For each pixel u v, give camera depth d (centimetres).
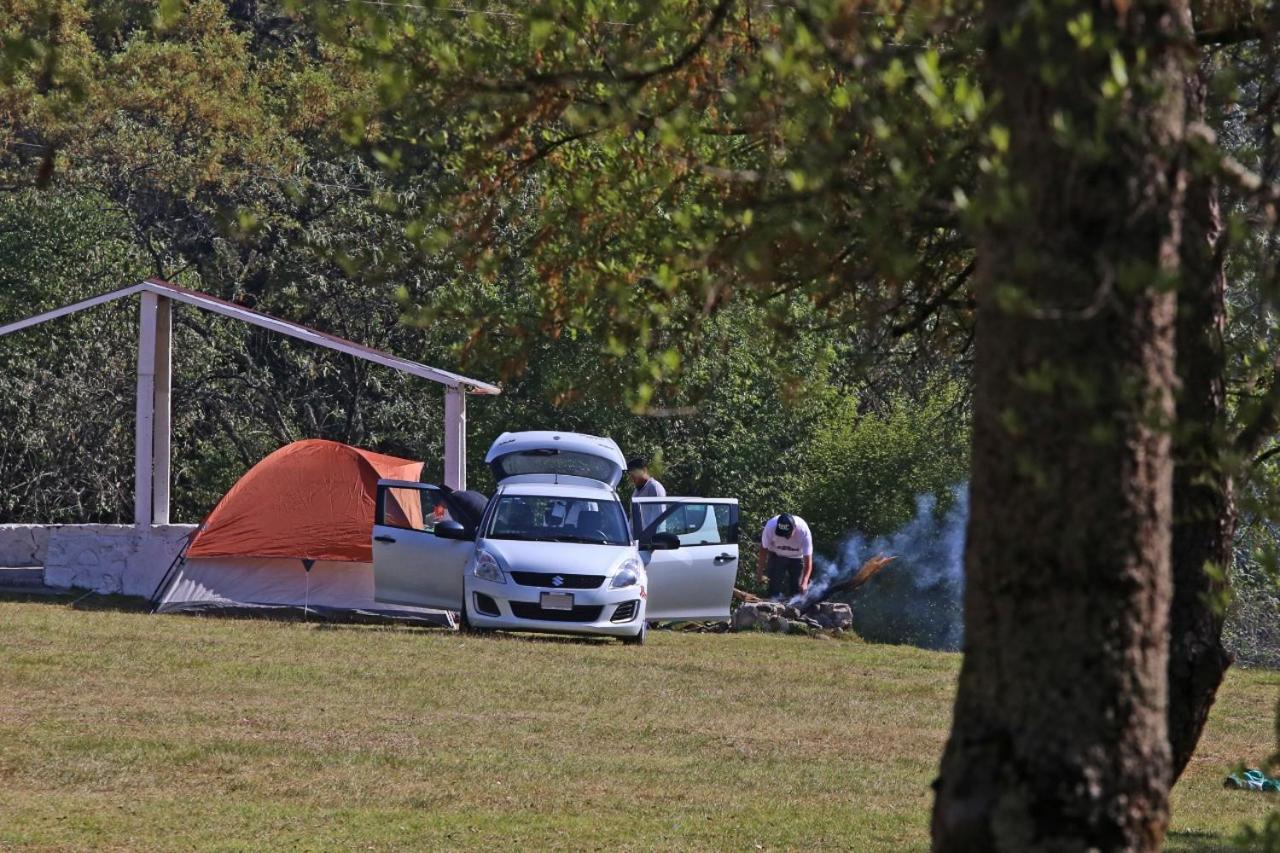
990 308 1509
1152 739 1511
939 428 12650
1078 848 1491
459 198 2462
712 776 3962
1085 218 1451
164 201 13538
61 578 7538
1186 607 2356
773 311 2381
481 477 12175
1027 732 1506
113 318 12375
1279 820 1669
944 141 1930
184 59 12938
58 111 2053
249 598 7106
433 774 3797
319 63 14250
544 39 2172
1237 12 2381
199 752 3866
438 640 6209
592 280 2341
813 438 12738
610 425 11781
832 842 3316
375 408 12675
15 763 3650
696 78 2197
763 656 6444
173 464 12719
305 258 12331
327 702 4672
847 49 1706
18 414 11900
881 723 4922
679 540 7088
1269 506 2067
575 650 6112
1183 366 2205
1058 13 1453
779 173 1973
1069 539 1478
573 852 3125
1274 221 1578
